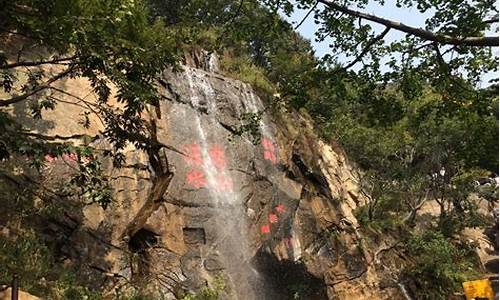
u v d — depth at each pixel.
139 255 14.27
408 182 31.38
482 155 12.55
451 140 29.12
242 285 16.25
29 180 12.64
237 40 12.01
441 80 10.49
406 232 27.42
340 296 19.95
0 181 11.91
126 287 13.07
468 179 32.38
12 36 14.65
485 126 11.27
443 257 23.78
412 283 22.89
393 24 9.74
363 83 11.01
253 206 18.20
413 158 33.81
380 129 29.78
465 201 34.62
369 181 29.66
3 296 8.53
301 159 22.30
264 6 10.81
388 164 31.56
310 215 20.84
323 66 11.09
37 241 10.88
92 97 15.46
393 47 10.55
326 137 26.92
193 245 15.55
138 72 10.38
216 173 17.48
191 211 15.96
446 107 10.88
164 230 14.98
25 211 11.92
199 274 15.05
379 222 25.97
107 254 13.38
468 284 12.37
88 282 12.60
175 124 17.33
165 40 11.37
